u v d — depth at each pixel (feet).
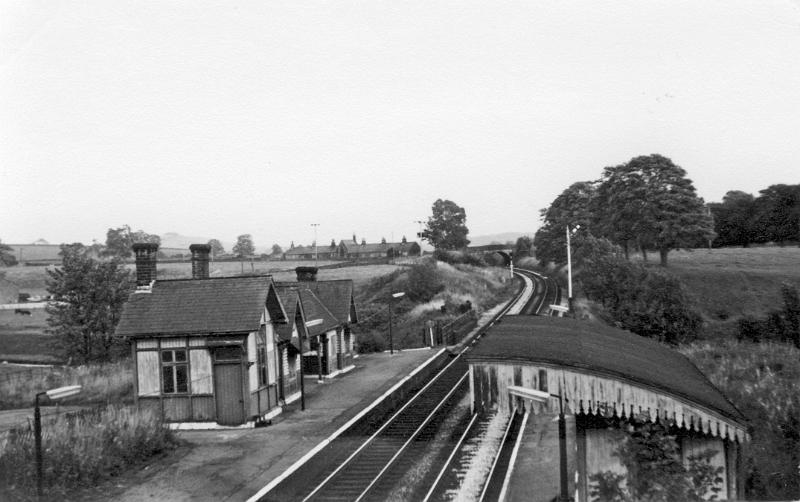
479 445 65.16
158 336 76.28
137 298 81.05
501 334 52.60
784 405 59.31
